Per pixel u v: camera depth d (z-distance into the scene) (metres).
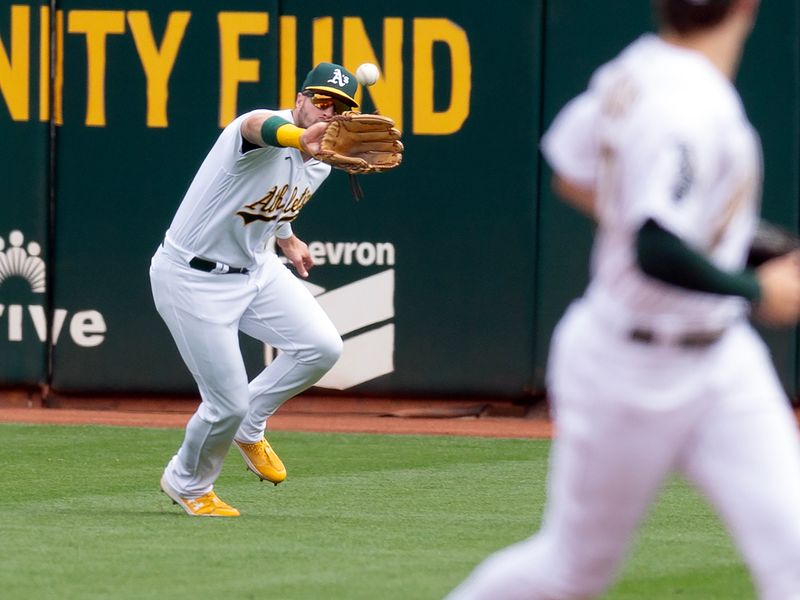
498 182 32.66
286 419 32.88
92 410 33.81
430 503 21.92
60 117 33.12
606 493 9.64
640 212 8.66
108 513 20.45
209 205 19.00
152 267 19.78
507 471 25.59
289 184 19.41
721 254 9.41
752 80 31.95
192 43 32.78
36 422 31.53
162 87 32.91
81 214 33.28
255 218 19.20
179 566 16.12
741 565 16.61
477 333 33.03
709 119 8.84
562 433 9.79
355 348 33.16
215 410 19.56
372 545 17.86
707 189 8.95
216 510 20.33
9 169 33.19
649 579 15.77
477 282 32.88
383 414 33.50
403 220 32.88
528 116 32.47
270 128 17.91
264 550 17.31
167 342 33.50
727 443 9.50
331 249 32.94
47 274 33.41
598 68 32.16
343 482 24.14
